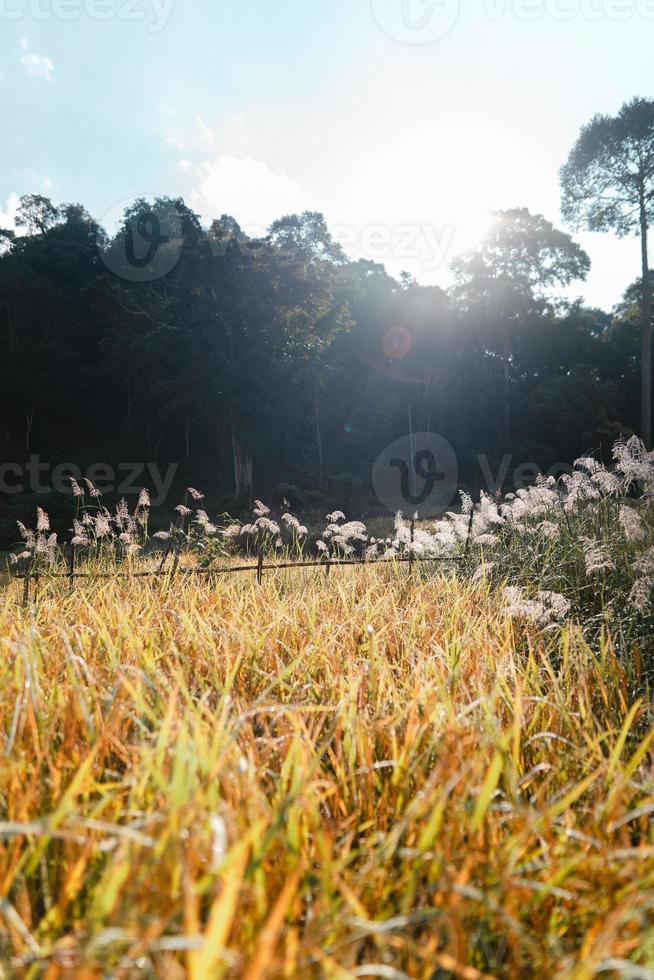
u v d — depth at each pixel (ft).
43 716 7.97
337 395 157.07
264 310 123.75
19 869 5.15
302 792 6.08
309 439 165.27
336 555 30.78
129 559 22.52
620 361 161.07
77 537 24.35
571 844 6.17
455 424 164.25
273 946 4.33
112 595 16.70
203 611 14.83
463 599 16.75
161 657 11.03
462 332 161.99
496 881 5.23
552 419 136.67
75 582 20.04
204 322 126.82
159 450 180.75
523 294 160.97
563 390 137.69
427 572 23.79
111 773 6.70
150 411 171.42
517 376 171.94
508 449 149.89
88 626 12.89
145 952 4.27
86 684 9.29
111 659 9.98
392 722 8.12
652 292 147.84
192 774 5.72
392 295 166.61
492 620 14.78
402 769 6.84
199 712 7.51
